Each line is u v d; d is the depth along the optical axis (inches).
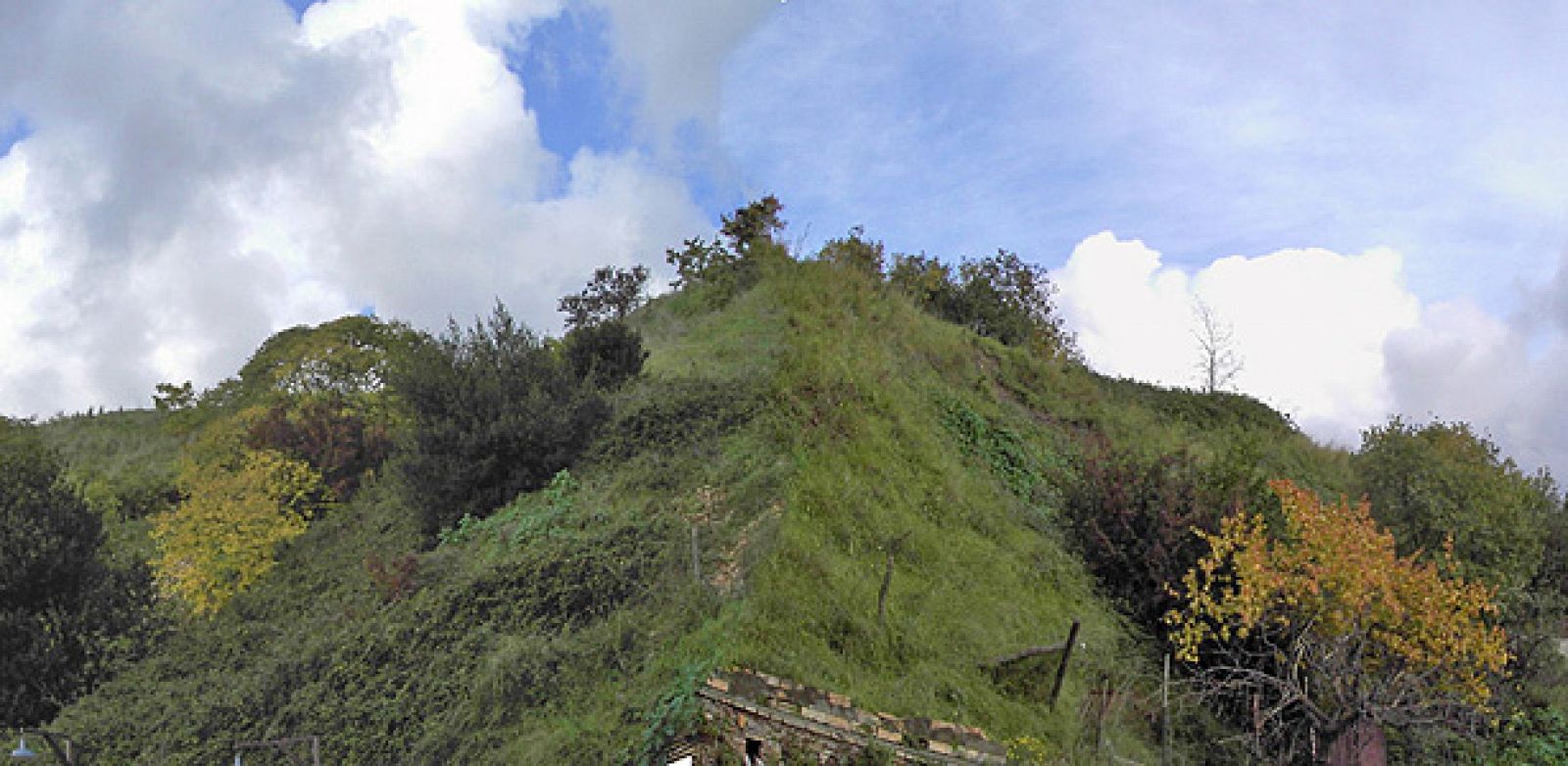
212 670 339.9
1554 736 354.6
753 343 469.1
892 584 305.3
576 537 333.1
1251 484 376.5
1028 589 344.8
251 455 440.1
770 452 349.1
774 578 273.4
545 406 402.3
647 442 390.9
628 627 272.5
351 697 300.0
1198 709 314.2
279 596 385.1
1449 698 315.6
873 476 364.5
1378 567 309.4
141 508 409.4
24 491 365.7
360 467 472.4
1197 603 323.6
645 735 232.8
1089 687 301.9
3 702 315.9
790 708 237.8
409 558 365.4
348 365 506.6
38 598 348.5
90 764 297.3
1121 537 370.3
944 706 261.6
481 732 262.8
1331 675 308.3
